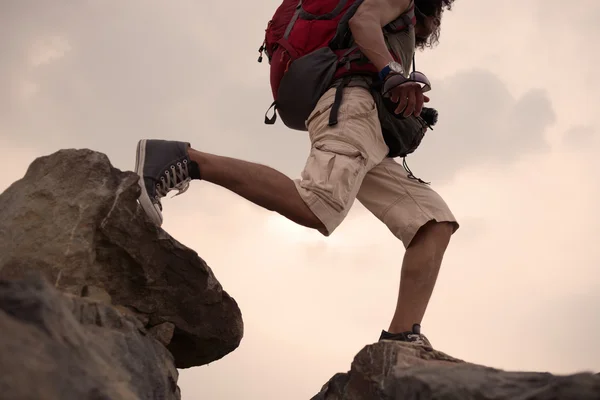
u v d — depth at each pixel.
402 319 2.83
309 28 2.95
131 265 2.45
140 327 2.34
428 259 2.90
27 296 1.53
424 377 2.13
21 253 2.23
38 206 2.31
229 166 2.67
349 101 2.81
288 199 2.67
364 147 2.77
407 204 2.97
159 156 2.63
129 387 1.91
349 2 2.94
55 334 1.52
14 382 1.25
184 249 2.53
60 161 2.39
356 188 2.75
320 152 2.77
